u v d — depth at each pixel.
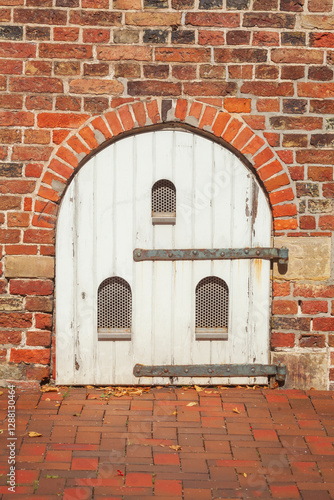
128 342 5.61
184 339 5.62
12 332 5.51
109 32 5.32
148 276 5.55
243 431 4.87
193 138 5.46
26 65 5.31
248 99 5.42
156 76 5.37
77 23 5.30
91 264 5.52
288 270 5.55
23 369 5.54
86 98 5.36
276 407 5.29
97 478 4.18
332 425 5.00
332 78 5.43
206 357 5.65
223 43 5.37
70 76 5.34
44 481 4.12
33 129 5.36
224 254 5.53
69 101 5.35
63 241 5.48
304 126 5.45
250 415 5.14
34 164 5.38
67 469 4.28
